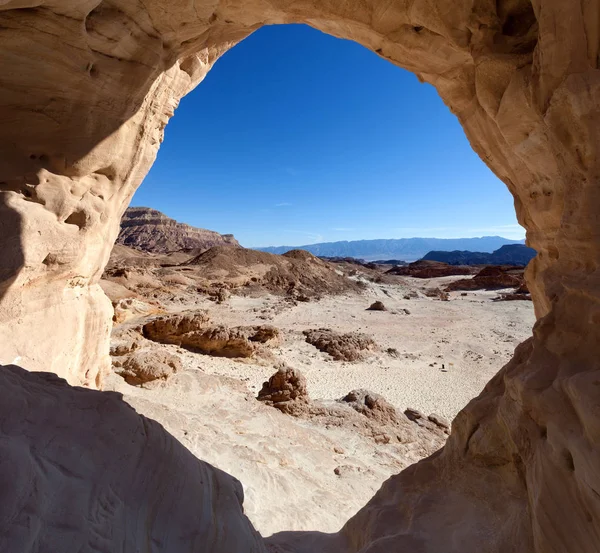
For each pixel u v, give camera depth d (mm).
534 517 3178
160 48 6328
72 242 6168
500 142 5848
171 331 18734
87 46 5496
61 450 2328
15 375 2867
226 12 6160
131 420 2943
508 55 4969
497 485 4234
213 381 12281
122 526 2189
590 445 2658
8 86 5555
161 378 11273
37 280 5777
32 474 1981
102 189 6941
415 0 5250
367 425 11750
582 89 3486
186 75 8094
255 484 6746
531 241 6293
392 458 10250
